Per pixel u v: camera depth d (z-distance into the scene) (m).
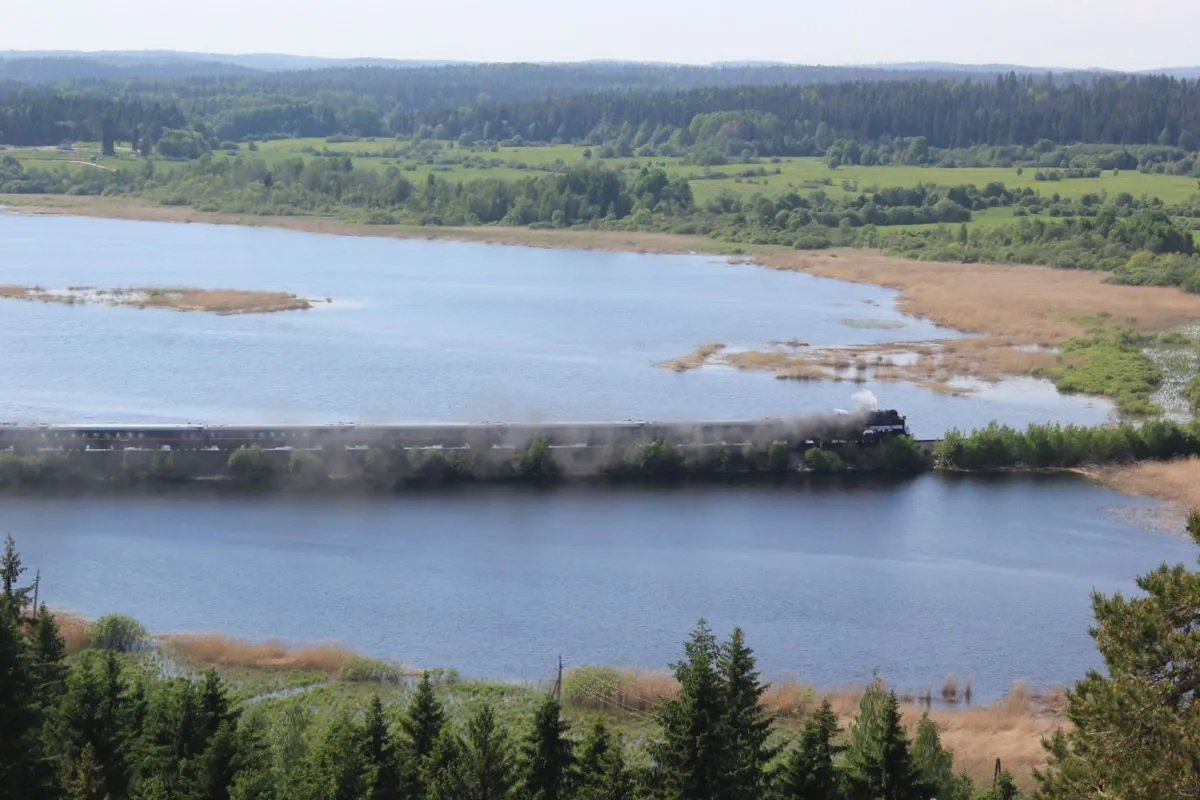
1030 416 176.75
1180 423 163.62
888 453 149.75
